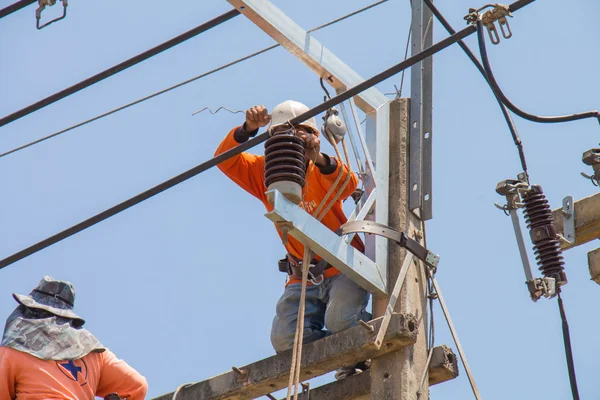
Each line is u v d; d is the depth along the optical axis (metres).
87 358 14.56
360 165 15.59
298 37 15.05
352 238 15.12
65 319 14.56
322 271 15.15
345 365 14.87
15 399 14.18
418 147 15.84
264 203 15.71
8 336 14.27
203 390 15.62
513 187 16.05
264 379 15.17
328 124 15.24
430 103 16.00
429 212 15.60
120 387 14.79
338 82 15.46
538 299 15.76
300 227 14.26
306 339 15.33
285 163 14.23
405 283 15.01
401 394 14.41
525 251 15.94
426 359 14.92
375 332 14.59
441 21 14.65
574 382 15.01
